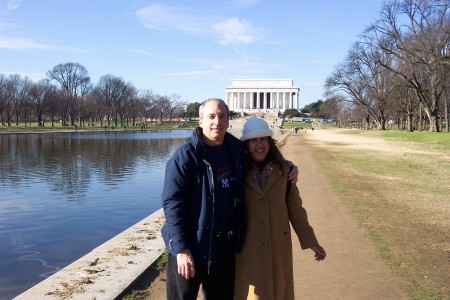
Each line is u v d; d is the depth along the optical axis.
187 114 148.75
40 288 5.84
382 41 55.78
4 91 92.38
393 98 73.75
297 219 4.41
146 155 37.78
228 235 4.03
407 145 40.91
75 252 10.03
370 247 8.09
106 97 114.50
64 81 109.75
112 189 19.27
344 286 6.22
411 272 6.76
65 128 95.25
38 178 23.00
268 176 4.16
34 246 10.52
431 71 50.72
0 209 14.86
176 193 3.85
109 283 6.03
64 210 14.73
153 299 5.73
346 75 77.06
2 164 29.72
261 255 4.08
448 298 5.77
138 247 7.84
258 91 167.75
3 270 8.73
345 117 124.94
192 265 3.78
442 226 9.71
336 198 13.26
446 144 38.56
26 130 82.56
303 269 6.95
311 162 25.08
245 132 4.18
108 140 61.22
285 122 136.88
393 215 10.84
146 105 128.88
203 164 3.89
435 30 48.28
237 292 4.14
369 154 31.30
